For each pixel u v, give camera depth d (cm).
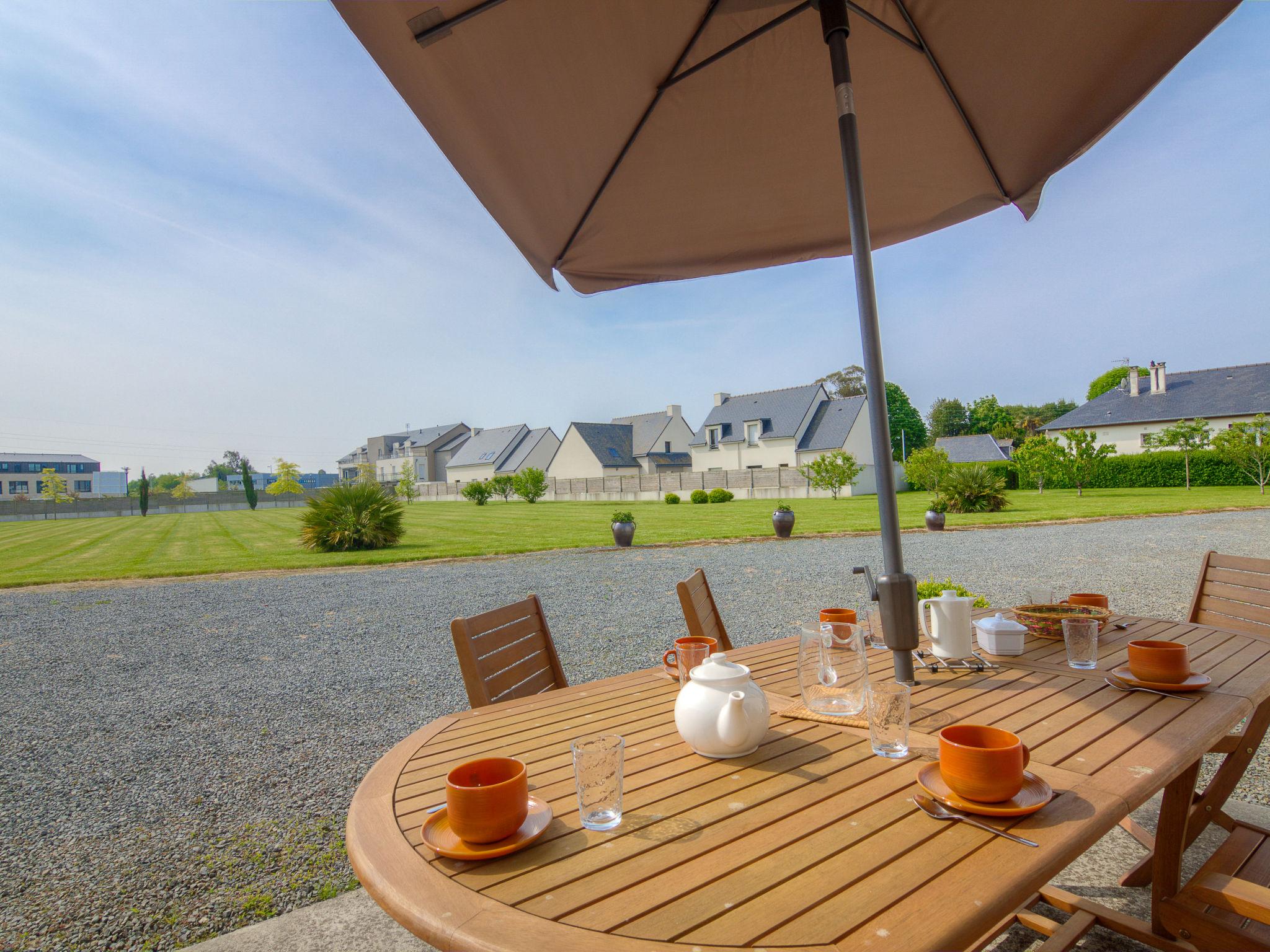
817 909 72
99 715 437
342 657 575
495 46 140
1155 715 134
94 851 255
